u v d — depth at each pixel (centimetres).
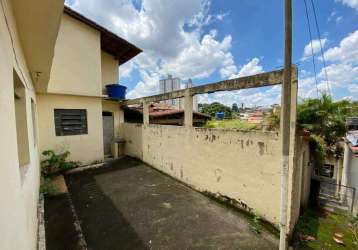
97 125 693
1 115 110
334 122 489
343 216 370
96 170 623
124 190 460
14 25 180
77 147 647
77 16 604
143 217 340
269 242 274
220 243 272
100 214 350
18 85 246
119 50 799
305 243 281
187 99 460
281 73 272
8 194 115
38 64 318
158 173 588
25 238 162
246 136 334
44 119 580
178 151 507
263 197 313
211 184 411
